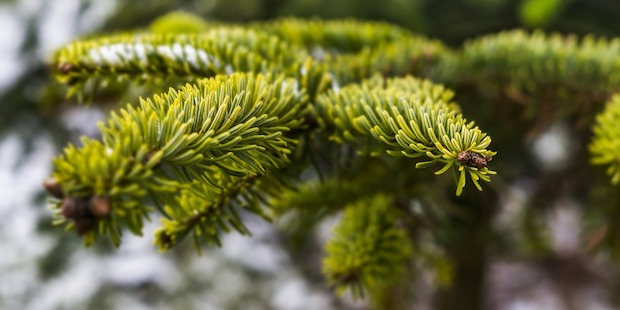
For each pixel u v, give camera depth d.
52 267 1.37
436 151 0.37
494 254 1.18
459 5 1.17
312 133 0.46
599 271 2.05
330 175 0.53
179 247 1.75
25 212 1.34
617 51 0.64
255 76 0.47
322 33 0.67
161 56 0.47
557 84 0.64
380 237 0.50
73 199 0.33
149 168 0.34
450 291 1.25
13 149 1.32
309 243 1.67
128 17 1.33
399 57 0.58
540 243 1.00
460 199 0.90
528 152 1.14
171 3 1.32
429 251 0.67
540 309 2.11
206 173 0.37
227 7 1.25
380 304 0.71
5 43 1.33
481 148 0.36
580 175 0.91
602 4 1.11
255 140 0.39
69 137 1.29
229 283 1.76
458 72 0.64
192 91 0.38
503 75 0.65
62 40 1.32
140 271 1.66
